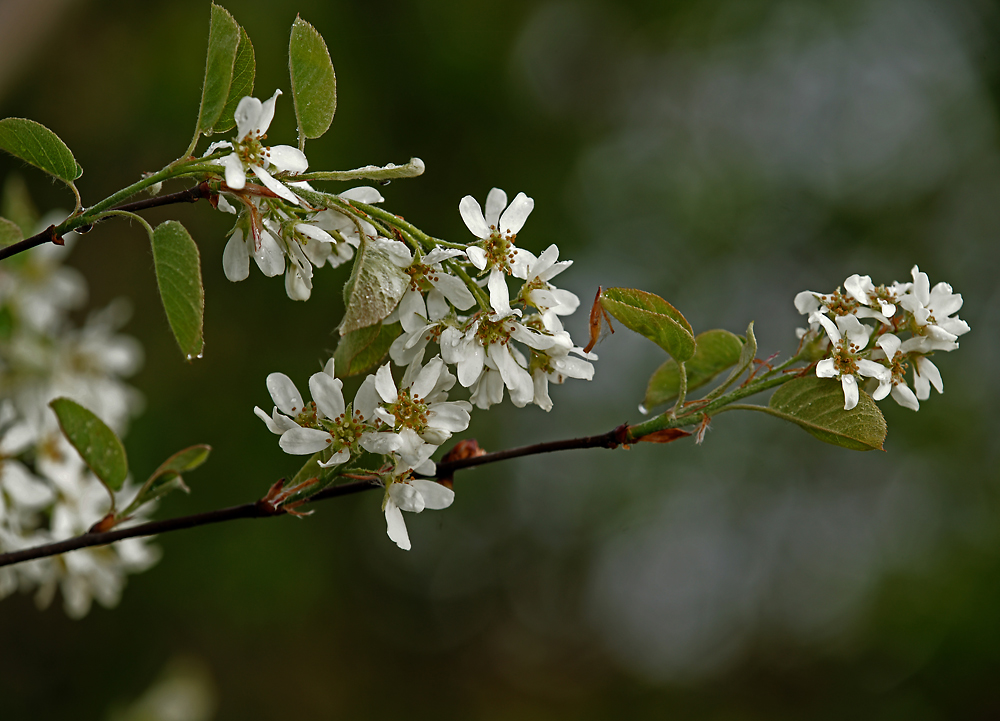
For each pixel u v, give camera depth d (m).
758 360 1.73
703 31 8.65
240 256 1.57
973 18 8.42
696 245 7.95
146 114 6.89
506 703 9.23
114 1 6.96
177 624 6.51
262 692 7.25
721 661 9.13
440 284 1.52
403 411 1.49
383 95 7.40
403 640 8.41
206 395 6.42
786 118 8.34
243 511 1.64
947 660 7.57
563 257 7.56
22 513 2.41
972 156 8.29
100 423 1.72
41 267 3.09
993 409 7.95
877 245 8.05
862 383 1.66
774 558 8.43
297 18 1.52
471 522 8.20
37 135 1.57
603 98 8.37
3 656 6.00
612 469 8.02
